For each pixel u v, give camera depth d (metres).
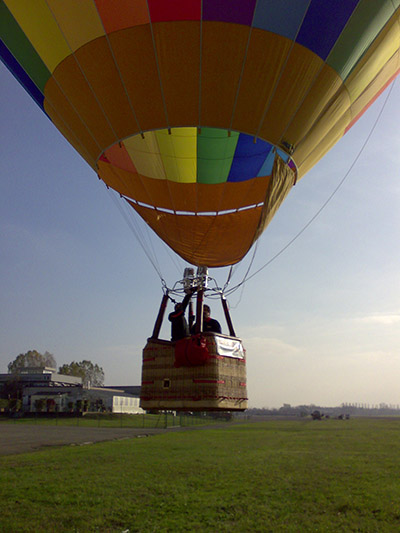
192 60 7.86
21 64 9.15
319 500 11.66
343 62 8.72
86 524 9.72
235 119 8.38
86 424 50.56
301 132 9.04
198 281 7.06
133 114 8.44
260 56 7.96
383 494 12.23
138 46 7.84
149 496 12.11
